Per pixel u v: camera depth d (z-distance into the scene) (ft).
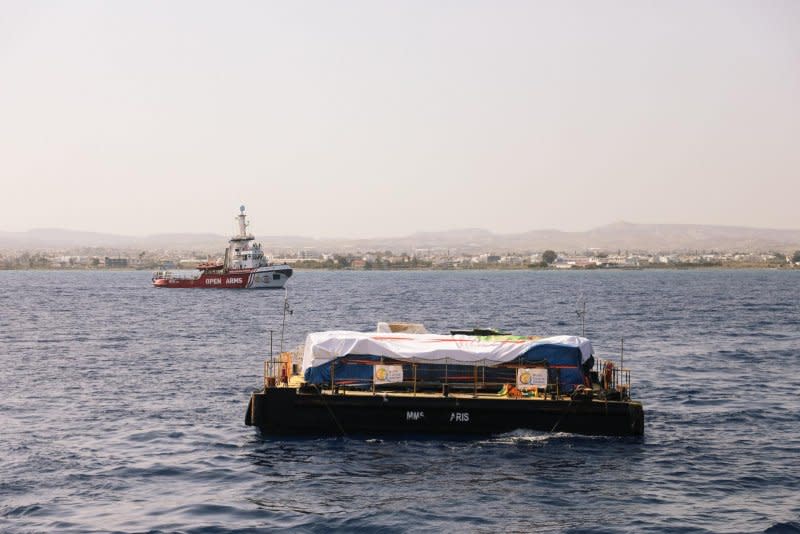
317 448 111.86
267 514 88.79
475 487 97.25
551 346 120.26
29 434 122.93
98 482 99.66
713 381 174.70
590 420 115.55
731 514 89.71
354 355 119.55
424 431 115.24
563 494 95.25
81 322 343.26
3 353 226.17
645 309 425.28
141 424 129.80
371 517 87.66
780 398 155.12
